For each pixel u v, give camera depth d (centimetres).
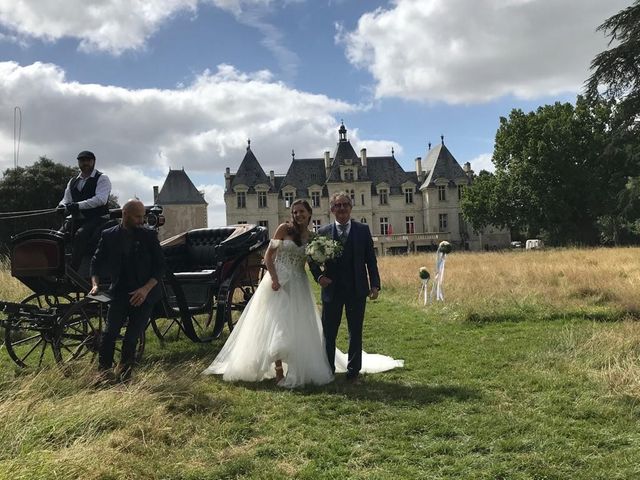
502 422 447
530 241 5928
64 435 399
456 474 363
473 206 5591
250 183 7775
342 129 8000
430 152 8294
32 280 655
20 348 822
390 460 388
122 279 564
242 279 863
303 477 362
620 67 2109
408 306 1191
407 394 537
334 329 615
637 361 578
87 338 649
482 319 951
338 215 613
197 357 739
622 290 1105
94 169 684
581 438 413
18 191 4662
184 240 934
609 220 5466
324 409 501
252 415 485
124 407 450
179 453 398
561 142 4994
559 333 765
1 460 354
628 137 2267
